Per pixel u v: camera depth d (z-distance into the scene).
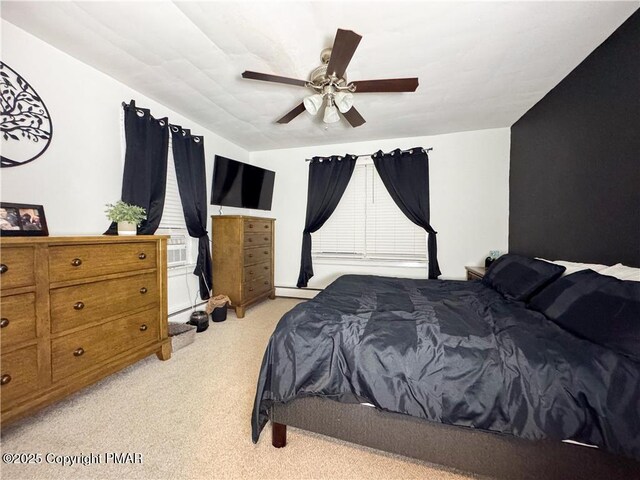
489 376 1.03
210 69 2.12
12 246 1.29
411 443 1.12
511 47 1.84
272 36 1.73
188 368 2.04
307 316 1.42
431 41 1.77
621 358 0.98
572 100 2.13
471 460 1.05
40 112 1.80
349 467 1.20
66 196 1.95
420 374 1.09
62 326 1.49
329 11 1.52
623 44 1.63
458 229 3.52
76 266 1.56
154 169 2.52
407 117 3.00
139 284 1.97
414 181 3.56
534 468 1.00
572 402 0.94
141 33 1.72
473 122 3.17
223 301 3.11
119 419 1.47
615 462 0.94
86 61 2.03
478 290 2.18
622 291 1.18
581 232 2.05
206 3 1.48
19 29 1.68
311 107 1.79
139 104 2.48
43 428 1.39
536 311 1.54
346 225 3.98
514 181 3.19
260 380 1.29
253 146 4.11
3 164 1.64
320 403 1.23
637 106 1.56
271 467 1.19
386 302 1.79
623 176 1.66
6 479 1.11
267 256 3.93
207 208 3.35
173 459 1.22
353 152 3.91
